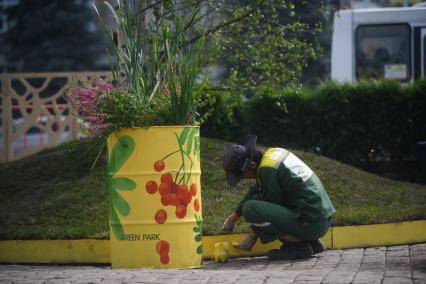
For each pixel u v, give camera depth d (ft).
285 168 24.80
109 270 23.86
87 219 30.17
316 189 24.98
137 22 26.76
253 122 45.44
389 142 44.78
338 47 55.93
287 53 37.78
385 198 33.53
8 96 47.16
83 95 24.91
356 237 27.78
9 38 102.89
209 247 27.04
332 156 45.21
